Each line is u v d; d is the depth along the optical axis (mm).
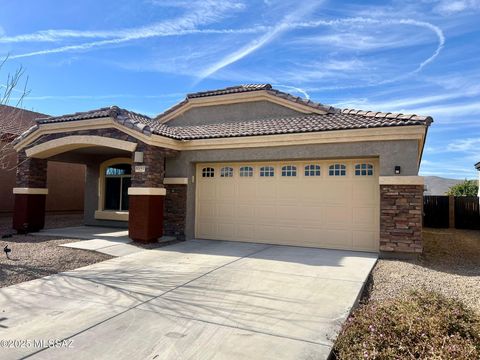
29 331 5582
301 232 13188
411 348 4496
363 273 9102
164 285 8055
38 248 11703
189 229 14672
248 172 14242
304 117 15180
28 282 8266
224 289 7770
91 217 19312
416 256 11141
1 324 5852
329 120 13633
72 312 6387
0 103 13219
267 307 6672
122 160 18703
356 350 4684
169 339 5328
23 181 15812
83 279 8523
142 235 12969
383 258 11289
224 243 13828
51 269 9352
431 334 4664
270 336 5449
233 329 5695
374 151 11609
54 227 18547
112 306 6695
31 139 15719
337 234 12602
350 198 12484
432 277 9156
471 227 21891
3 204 21984
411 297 6020
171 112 18641
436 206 22844
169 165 14969
